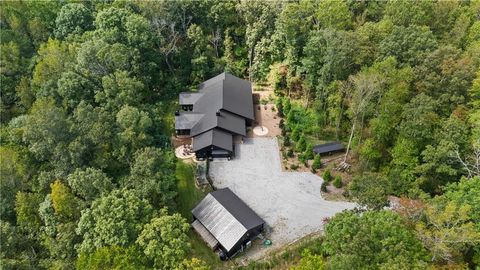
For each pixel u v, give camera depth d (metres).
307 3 80.62
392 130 60.47
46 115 57.00
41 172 57.78
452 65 58.41
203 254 54.06
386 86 60.78
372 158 62.47
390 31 70.50
